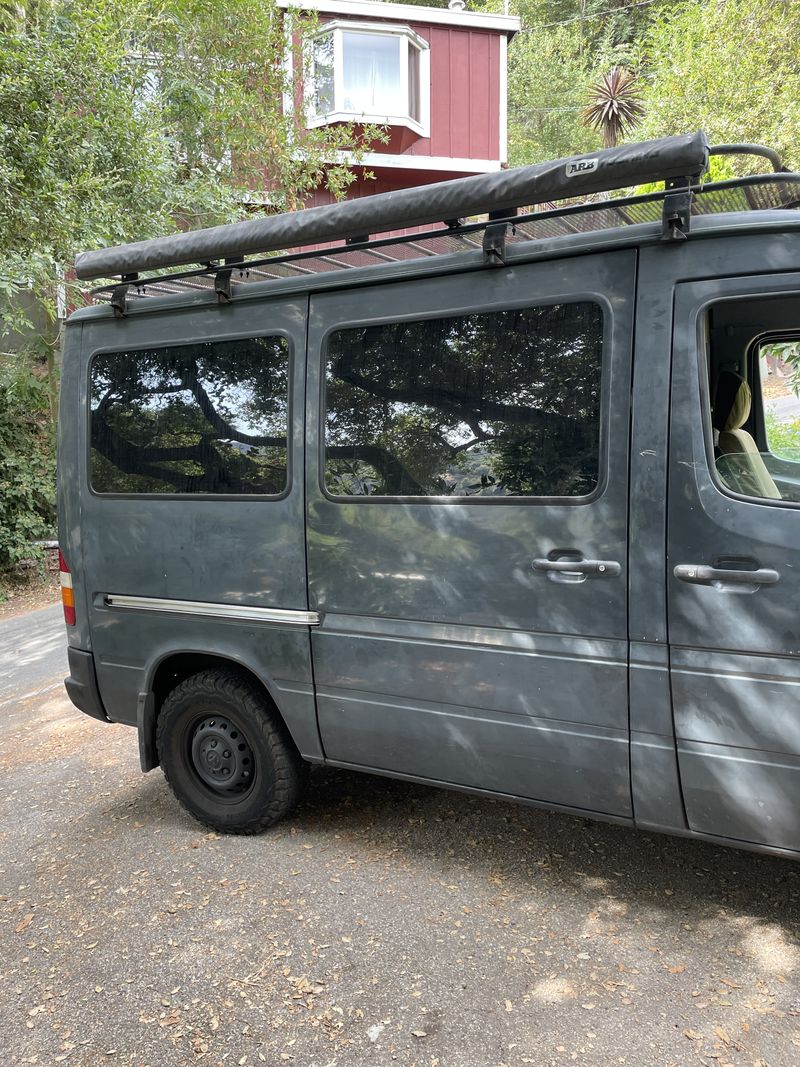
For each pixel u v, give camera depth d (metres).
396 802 3.67
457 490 2.71
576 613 2.50
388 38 15.99
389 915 2.81
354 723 3.02
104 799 3.99
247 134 10.46
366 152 12.31
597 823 3.37
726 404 2.47
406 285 2.79
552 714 2.59
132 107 8.55
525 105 27.88
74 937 2.81
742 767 2.31
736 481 2.33
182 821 3.67
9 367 10.92
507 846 3.23
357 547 2.90
